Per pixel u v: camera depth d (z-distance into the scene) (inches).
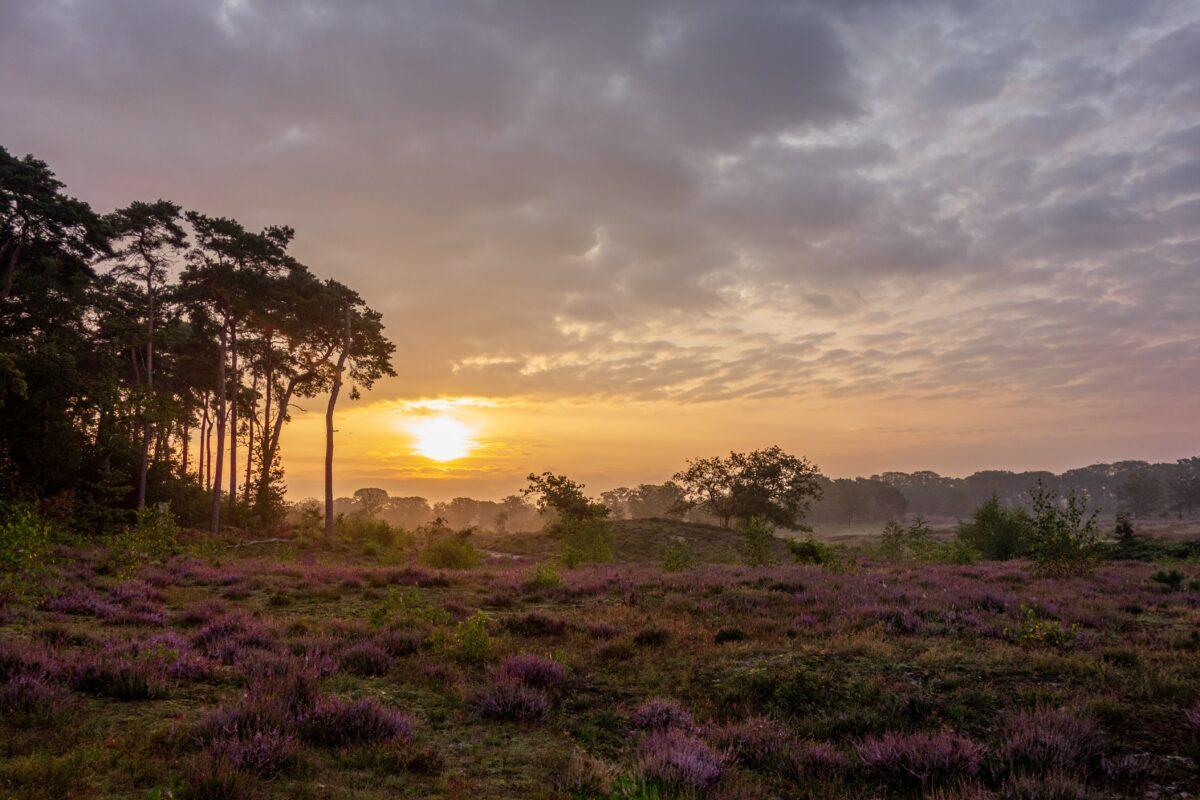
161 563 808.3
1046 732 254.4
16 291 1430.9
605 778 227.3
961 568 945.5
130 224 1567.4
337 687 325.7
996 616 523.8
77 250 1444.4
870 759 248.7
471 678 363.6
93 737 228.5
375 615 497.4
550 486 1269.7
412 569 847.1
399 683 351.3
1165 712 293.6
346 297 2010.3
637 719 305.7
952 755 243.1
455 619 546.0
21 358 1176.2
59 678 283.6
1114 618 512.7
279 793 200.1
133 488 1386.6
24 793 178.1
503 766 245.4
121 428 1380.4
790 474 3312.0
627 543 2363.4
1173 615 545.0
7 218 1327.5
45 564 608.1
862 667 376.8
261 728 241.9
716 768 236.5
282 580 733.9
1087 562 830.5
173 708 273.9
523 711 306.2
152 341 1733.5
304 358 2071.9
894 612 524.7
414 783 220.8
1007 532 1365.7
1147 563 1053.8
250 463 2108.8
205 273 1722.4
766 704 327.9
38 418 1215.6
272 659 348.2
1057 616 522.6
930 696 321.4
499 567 1214.3
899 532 1542.8
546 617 510.0
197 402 2295.8
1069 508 853.8
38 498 1079.0
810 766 251.1
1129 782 230.2
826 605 577.6
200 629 429.7
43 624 392.8
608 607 601.3
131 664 298.7
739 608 583.2
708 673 382.0
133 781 194.4
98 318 1633.9
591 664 406.0
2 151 1299.2
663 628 484.7
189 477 1752.0
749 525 1177.4
